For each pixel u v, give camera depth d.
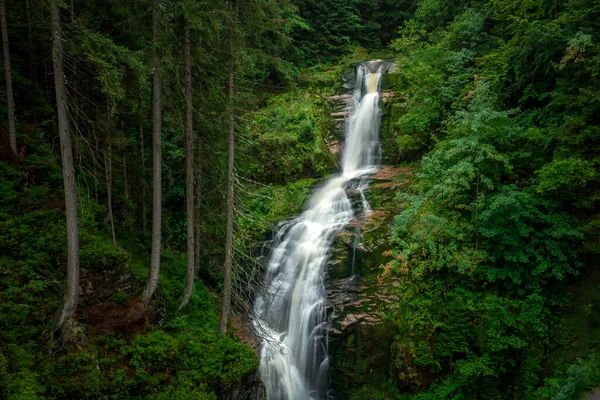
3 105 11.82
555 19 13.47
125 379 8.95
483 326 11.49
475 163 12.97
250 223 18.03
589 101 10.71
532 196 11.81
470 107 13.08
